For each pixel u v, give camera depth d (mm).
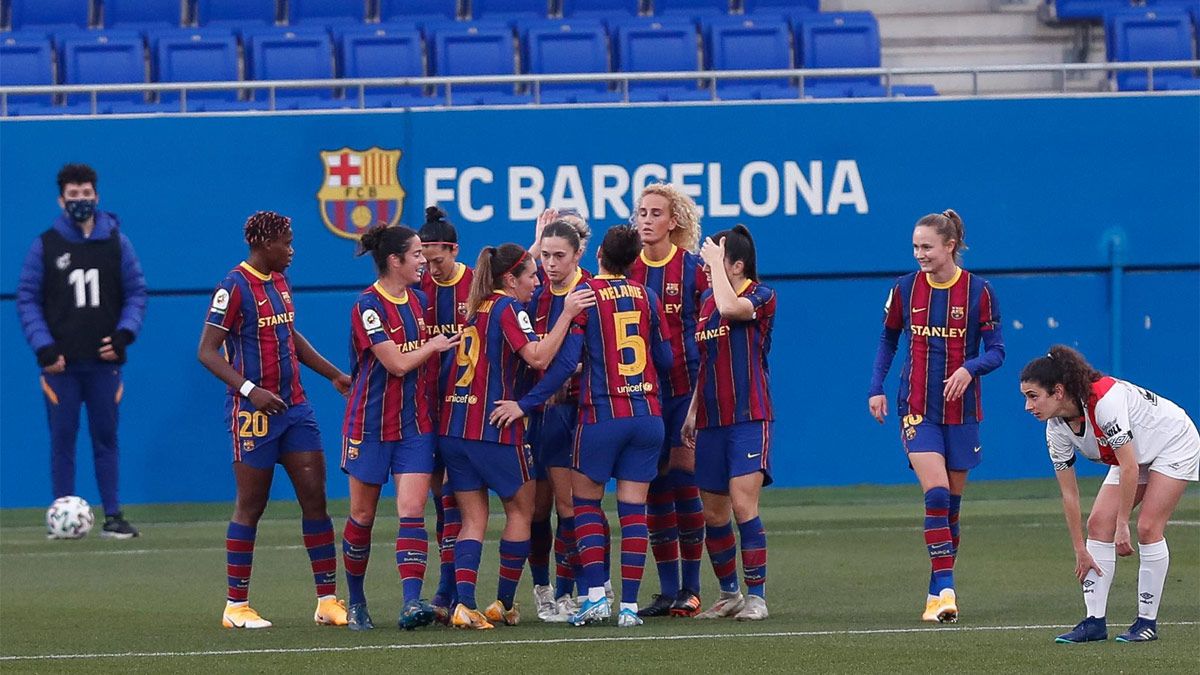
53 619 26562
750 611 25453
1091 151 49656
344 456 24672
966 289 25391
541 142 48594
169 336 47875
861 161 49188
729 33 56938
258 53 55500
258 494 25547
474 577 24688
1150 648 21203
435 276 25672
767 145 48969
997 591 28516
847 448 49312
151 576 32875
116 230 41688
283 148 47875
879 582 30281
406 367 23875
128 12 59406
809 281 49250
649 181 48750
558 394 25844
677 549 26750
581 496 24719
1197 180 49938
